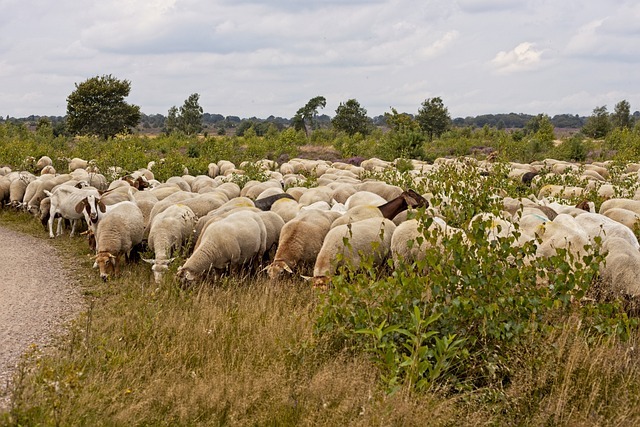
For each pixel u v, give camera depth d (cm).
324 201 1628
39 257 1426
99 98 8500
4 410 621
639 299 938
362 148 4919
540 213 1402
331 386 679
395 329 717
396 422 615
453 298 770
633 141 4125
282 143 4900
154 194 1769
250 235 1201
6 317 946
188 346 805
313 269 1166
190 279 1105
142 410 647
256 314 895
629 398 668
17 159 3148
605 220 1264
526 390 677
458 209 1033
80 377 664
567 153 4562
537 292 774
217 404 667
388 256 1116
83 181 1934
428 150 5125
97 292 1128
